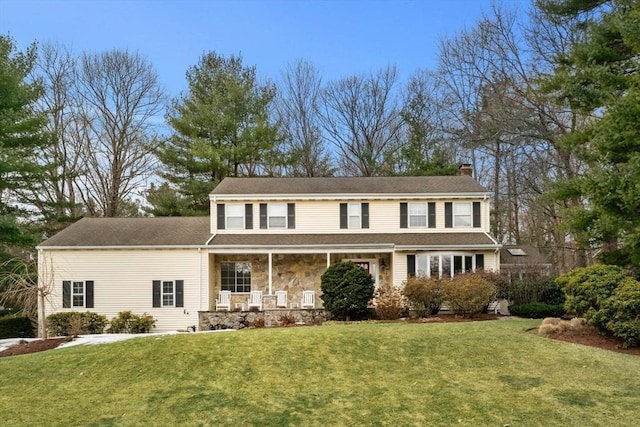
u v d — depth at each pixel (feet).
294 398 27.78
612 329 35.70
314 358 34.73
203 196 104.06
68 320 65.98
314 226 78.43
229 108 109.70
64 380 31.42
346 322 57.67
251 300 71.36
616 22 44.57
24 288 56.24
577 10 66.80
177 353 35.65
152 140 117.80
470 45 110.52
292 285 77.30
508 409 25.54
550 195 54.44
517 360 33.58
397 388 29.12
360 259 77.66
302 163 134.51
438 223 78.07
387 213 78.59
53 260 70.54
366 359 34.55
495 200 116.26
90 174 119.44
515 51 98.32
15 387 30.42
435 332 41.63
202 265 71.51
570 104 59.16
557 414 24.71
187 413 25.76
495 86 101.86
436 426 23.81
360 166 135.03
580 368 31.50
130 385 30.17
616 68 53.31
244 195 77.77
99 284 70.74
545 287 65.41
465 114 116.26
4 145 75.36
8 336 67.62
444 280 62.95
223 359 34.45
